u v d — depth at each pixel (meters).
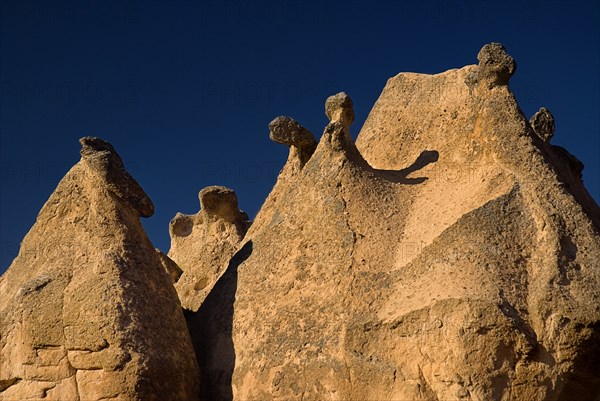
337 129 12.88
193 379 12.02
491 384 10.44
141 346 11.48
